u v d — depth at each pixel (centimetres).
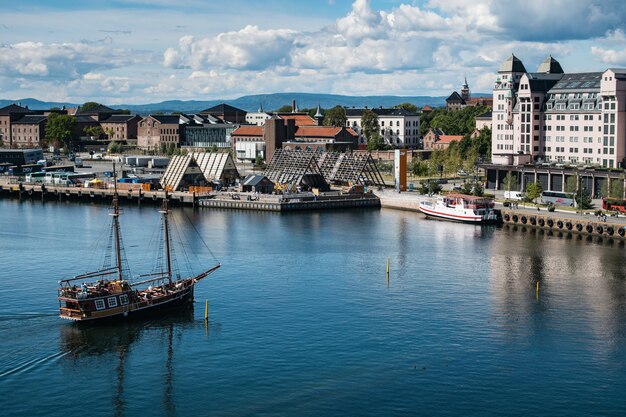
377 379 9731
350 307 12650
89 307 11762
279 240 18588
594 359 10375
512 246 17762
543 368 10056
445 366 10112
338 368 10081
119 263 13462
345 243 18175
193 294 13275
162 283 13600
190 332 11538
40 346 10994
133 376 9969
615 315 12231
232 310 12575
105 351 10819
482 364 10188
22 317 12219
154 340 11231
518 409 8931
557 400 9156
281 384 9631
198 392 9475
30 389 9619
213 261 16100
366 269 15325
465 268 15412
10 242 18362
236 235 19388
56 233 19825
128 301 12169
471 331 11444
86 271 15175
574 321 11925
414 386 9519
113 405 9181
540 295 13362
